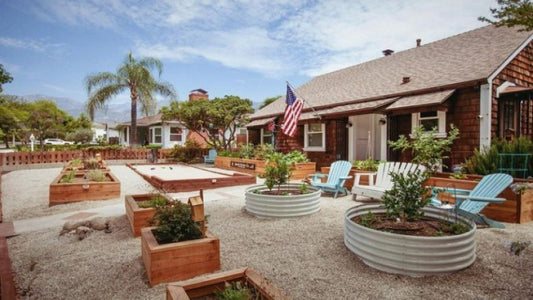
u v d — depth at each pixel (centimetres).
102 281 312
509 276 304
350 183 802
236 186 937
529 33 911
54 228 509
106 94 2084
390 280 302
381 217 416
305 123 1283
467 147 834
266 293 209
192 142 2078
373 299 266
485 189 485
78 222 497
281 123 1573
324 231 463
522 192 486
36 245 429
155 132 2770
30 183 1039
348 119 1207
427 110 835
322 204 659
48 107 4706
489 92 788
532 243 394
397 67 1284
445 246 305
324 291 281
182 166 1734
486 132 789
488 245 389
